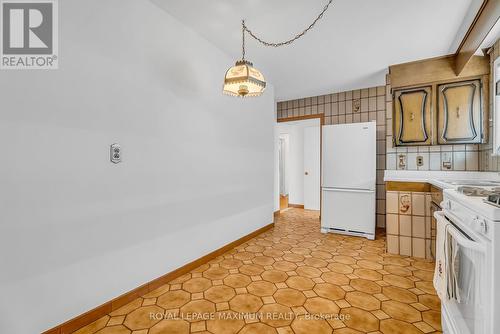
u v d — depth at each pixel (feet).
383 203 13.34
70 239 5.19
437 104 9.68
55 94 4.97
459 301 4.26
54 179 4.95
